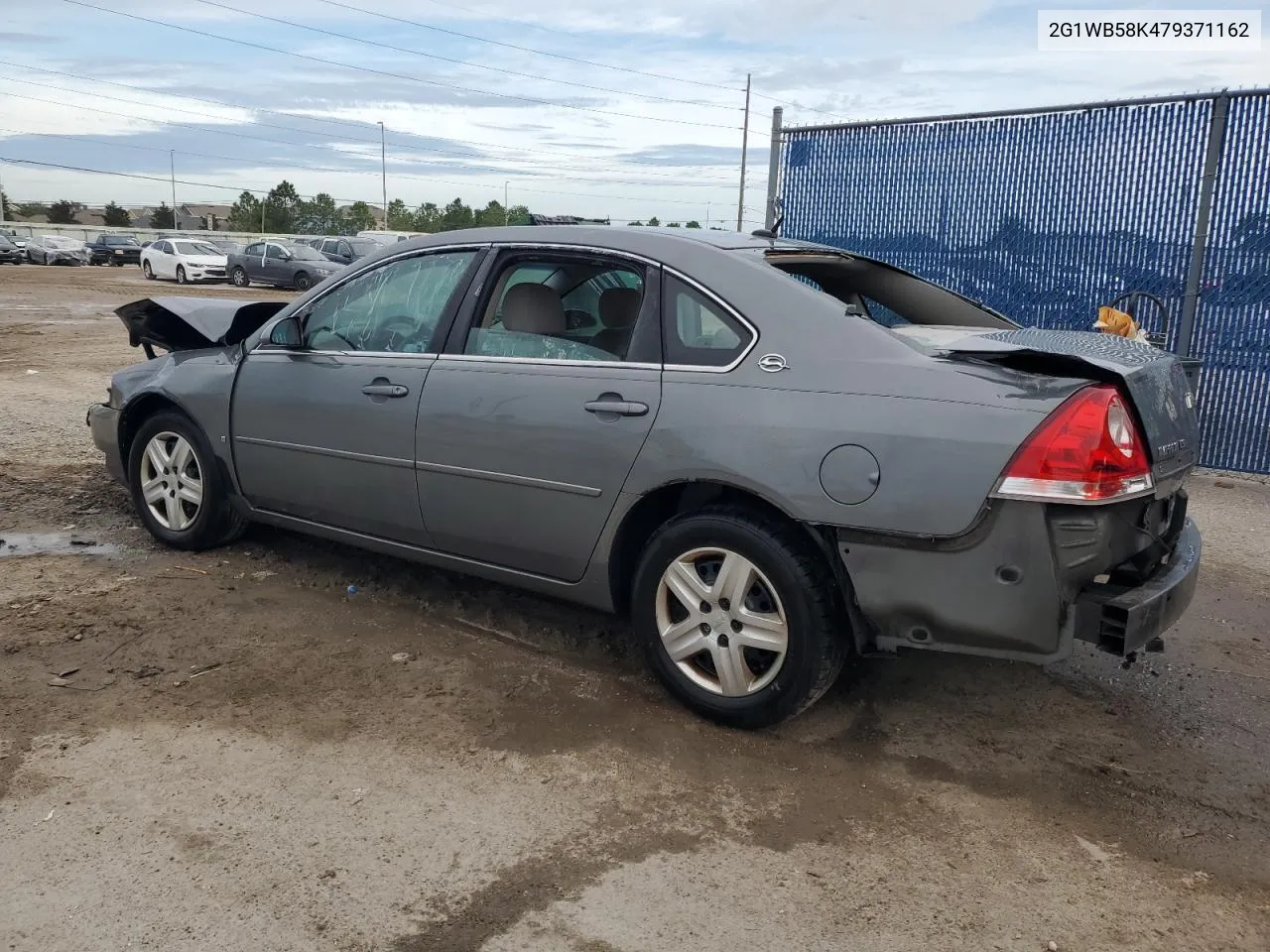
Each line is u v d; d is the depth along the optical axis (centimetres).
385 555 528
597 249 387
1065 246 834
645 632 371
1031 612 304
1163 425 331
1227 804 322
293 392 460
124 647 410
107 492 646
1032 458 296
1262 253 743
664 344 362
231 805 303
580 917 259
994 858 290
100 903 259
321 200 9212
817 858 287
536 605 469
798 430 325
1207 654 446
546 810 307
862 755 346
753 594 347
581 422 368
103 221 10694
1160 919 265
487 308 411
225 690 376
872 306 452
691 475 344
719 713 356
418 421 412
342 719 358
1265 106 728
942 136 890
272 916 256
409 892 267
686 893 270
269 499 484
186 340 574
